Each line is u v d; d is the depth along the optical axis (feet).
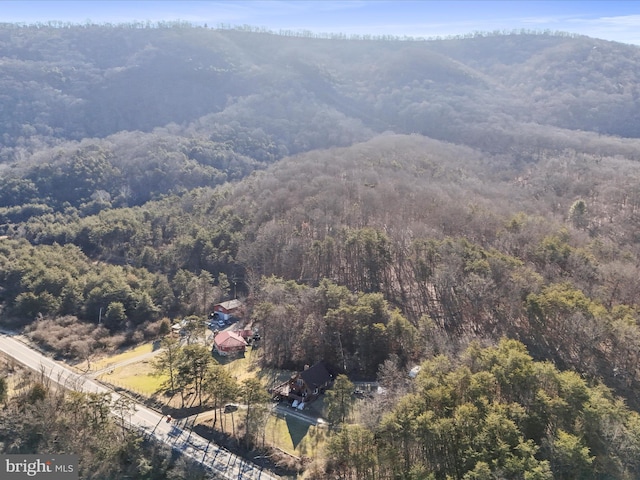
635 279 269.85
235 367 277.85
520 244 337.11
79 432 206.59
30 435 199.82
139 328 344.49
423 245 323.98
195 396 247.70
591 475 152.97
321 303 285.43
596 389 193.98
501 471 147.43
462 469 160.15
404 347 256.73
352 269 346.33
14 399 226.38
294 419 224.74
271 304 294.05
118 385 263.08
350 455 173.99
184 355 252.42
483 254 306.96
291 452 202.39
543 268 306.14
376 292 318.86
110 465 196.03
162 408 238.89
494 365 195.72
